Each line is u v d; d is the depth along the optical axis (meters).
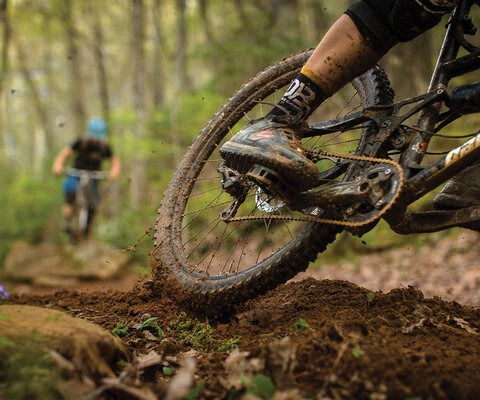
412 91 8.12
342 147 6.32
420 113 2.62
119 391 2.00
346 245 7.96
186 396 1.94
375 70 2.96
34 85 24.81
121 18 24.42
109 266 8.62
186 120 11.55
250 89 3.45
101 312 3.23
